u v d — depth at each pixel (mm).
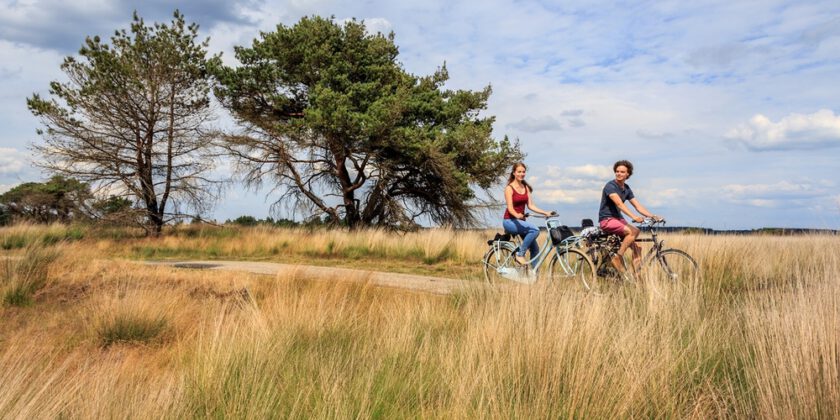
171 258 18469
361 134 23812
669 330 4953
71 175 25203
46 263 11539
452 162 24625
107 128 25609
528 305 5371
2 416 3488
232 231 25359
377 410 3906
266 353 5090
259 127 26719
